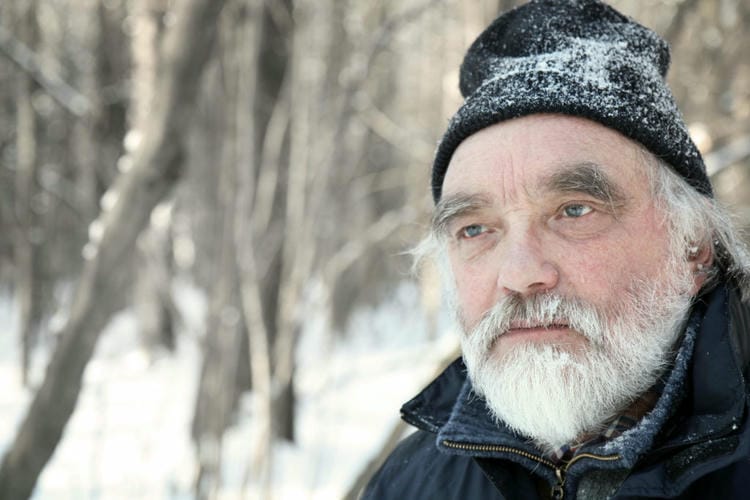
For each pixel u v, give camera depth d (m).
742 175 4.31
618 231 1.00
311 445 5.02
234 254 4.33
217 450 3.54
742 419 0.85
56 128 8.59
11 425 6.32
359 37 4.44
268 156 4.95
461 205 1.05
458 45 4.82
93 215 6.64
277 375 3.99
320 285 4.51
